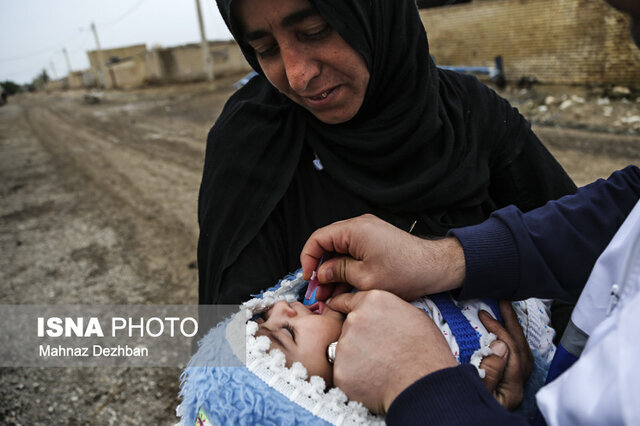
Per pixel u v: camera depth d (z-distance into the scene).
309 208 1.38
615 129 7.81
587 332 0.87
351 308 1.06
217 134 1.41
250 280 1.27
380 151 1.36
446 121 1.41
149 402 2.97
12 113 29.59
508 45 12.01
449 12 13.27
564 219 1.10
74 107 27.78
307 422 0.90
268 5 1.07
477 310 1.18
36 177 9.61
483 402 0.78
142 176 8.75
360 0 1.15
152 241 5.51
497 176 1.57
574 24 10.37
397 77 1.34
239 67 27.38
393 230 1.11
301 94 1.18
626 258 0.77
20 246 5.80
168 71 30.16
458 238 1.10
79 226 6.34
